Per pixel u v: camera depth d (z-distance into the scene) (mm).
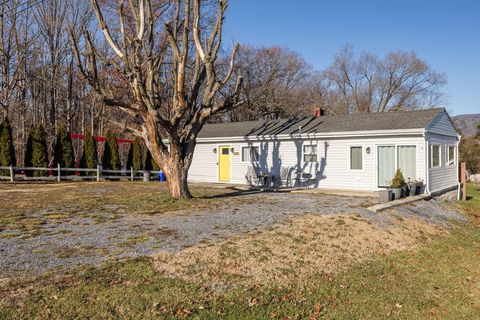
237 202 13406
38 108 33094
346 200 14273
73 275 5824
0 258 6520
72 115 32344
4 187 18172
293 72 48625
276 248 7805
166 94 26203
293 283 6469
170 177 13906
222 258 6988
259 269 6777
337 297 6129
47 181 22047
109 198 13938
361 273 7309
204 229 8906
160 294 5457
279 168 20734
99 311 4875
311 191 17453
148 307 5094
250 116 43812
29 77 31062
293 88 48719
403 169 17250
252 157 21750
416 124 17000
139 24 13688
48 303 4938
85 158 25094
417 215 13102
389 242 9648
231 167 22516
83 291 5309
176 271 6309
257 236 8391
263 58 45844
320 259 7676
